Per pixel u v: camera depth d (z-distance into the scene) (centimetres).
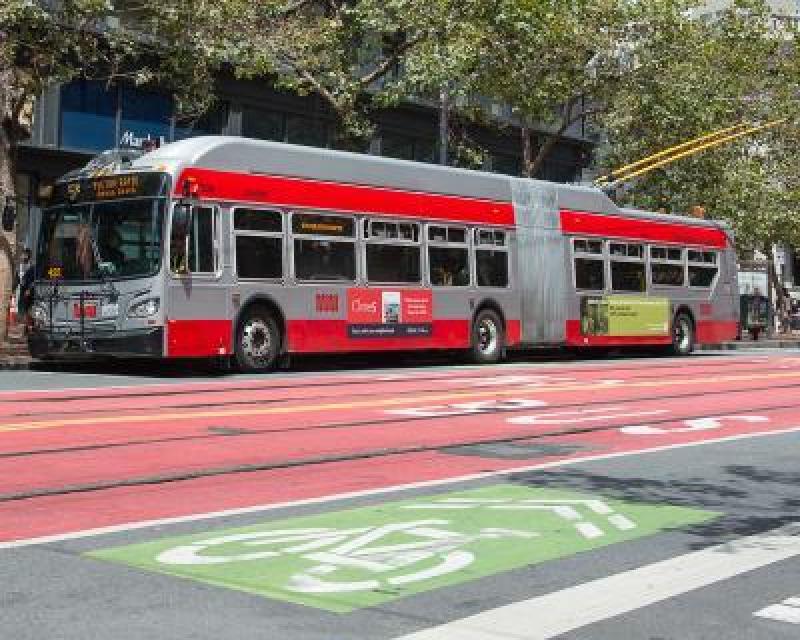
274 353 1964
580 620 498
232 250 1881
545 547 646
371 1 2733
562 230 2639
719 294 3169
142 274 1786
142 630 471
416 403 1450
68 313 1872
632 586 562
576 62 3306
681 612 518
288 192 1986
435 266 2284
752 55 4141
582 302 2675
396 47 2880
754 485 889
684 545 662
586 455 1029
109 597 520
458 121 3841
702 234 3125
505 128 3903
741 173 4109
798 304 5806
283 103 3291
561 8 3184
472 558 612
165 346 1773
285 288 1969
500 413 1359
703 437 1184
